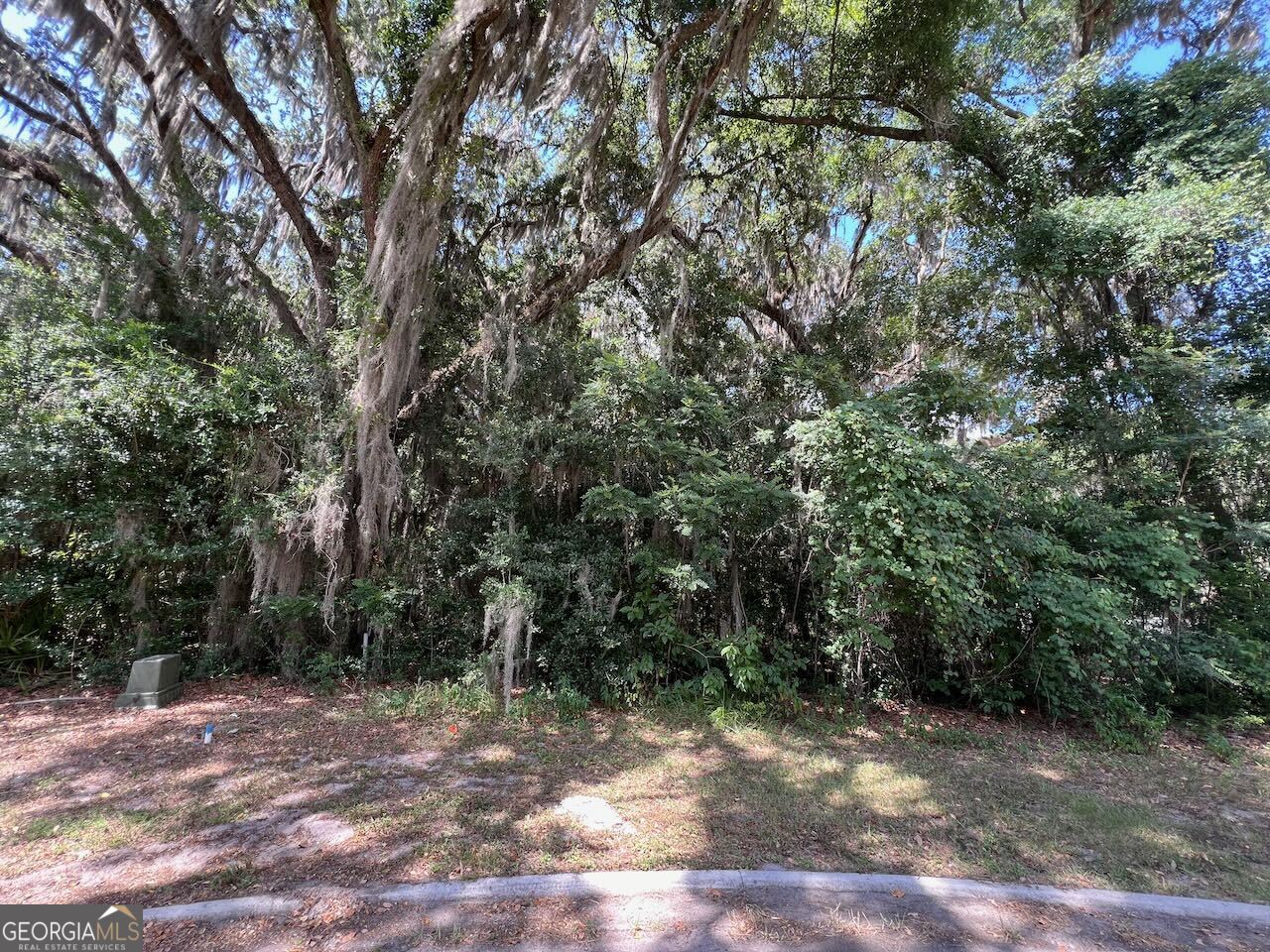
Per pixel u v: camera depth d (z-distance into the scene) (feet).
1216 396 26.78
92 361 22.33
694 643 22.91
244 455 23.67
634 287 33.68
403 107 25.70
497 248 34.14
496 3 20.42
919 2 28.35
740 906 9.80
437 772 15.49
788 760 17.26
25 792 13.79
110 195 29.04
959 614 19.85
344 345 24.04
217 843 11.56
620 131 31.60
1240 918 10.09
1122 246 27.40
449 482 27.94
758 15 23.79
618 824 12.74
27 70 25.29
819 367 29.35
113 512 21.86
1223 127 27.53
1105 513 24.02
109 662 22.95
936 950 8.90
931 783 15.81
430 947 8.55
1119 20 34.35
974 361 34.19
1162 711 22.57
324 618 23.11
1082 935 9.45
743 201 36.73
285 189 26.32
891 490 20.56
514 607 20.97
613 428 24.68
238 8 24.27
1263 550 25.57
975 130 33.12
